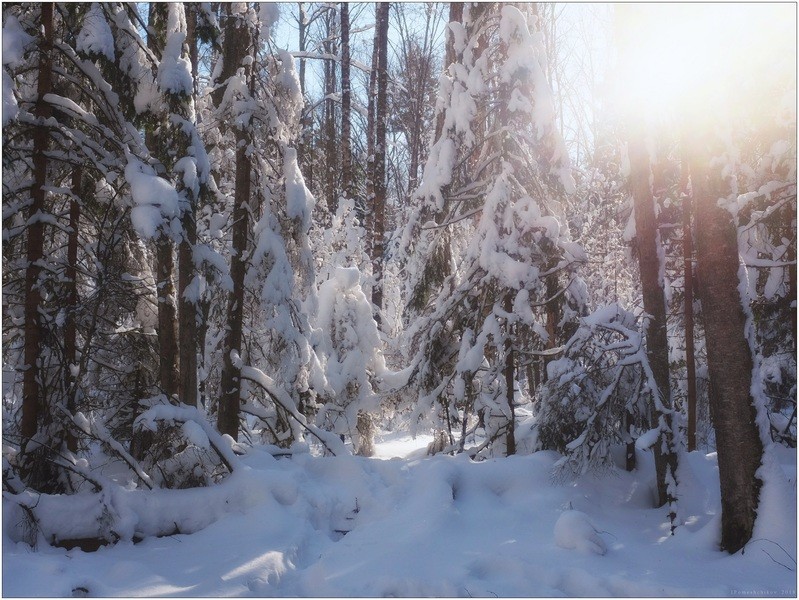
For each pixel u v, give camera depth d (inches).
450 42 472.1
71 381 303.0
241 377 407.5
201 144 331.0
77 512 253.0
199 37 369.4
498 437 420.8
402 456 540.1
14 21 279.7
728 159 266.2
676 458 323.0
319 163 936.3
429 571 241.1
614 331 365.4
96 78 307.6
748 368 262.5
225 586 218.4
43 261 287.6
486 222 417.7
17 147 291.1
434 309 493.0
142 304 378.0
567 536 265.3
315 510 307.4
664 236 466.9
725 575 234.2
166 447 308.8
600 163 875.4
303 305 486.9
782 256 431.2
